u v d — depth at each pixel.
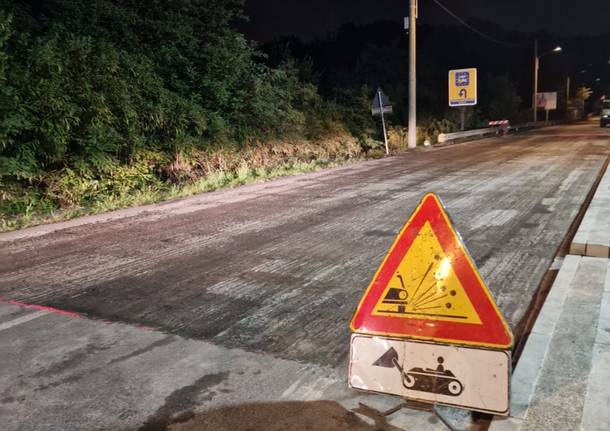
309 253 6.52
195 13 17.36
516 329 4.17
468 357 2.91
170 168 13.35
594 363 3.47
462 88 31.95
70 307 4.88
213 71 16.11
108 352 3.97
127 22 14.51
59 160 10.64
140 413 3.19
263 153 16.61
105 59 11.77
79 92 10.84
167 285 5.44
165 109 13.23
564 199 9.55
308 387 3.43
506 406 2.82
